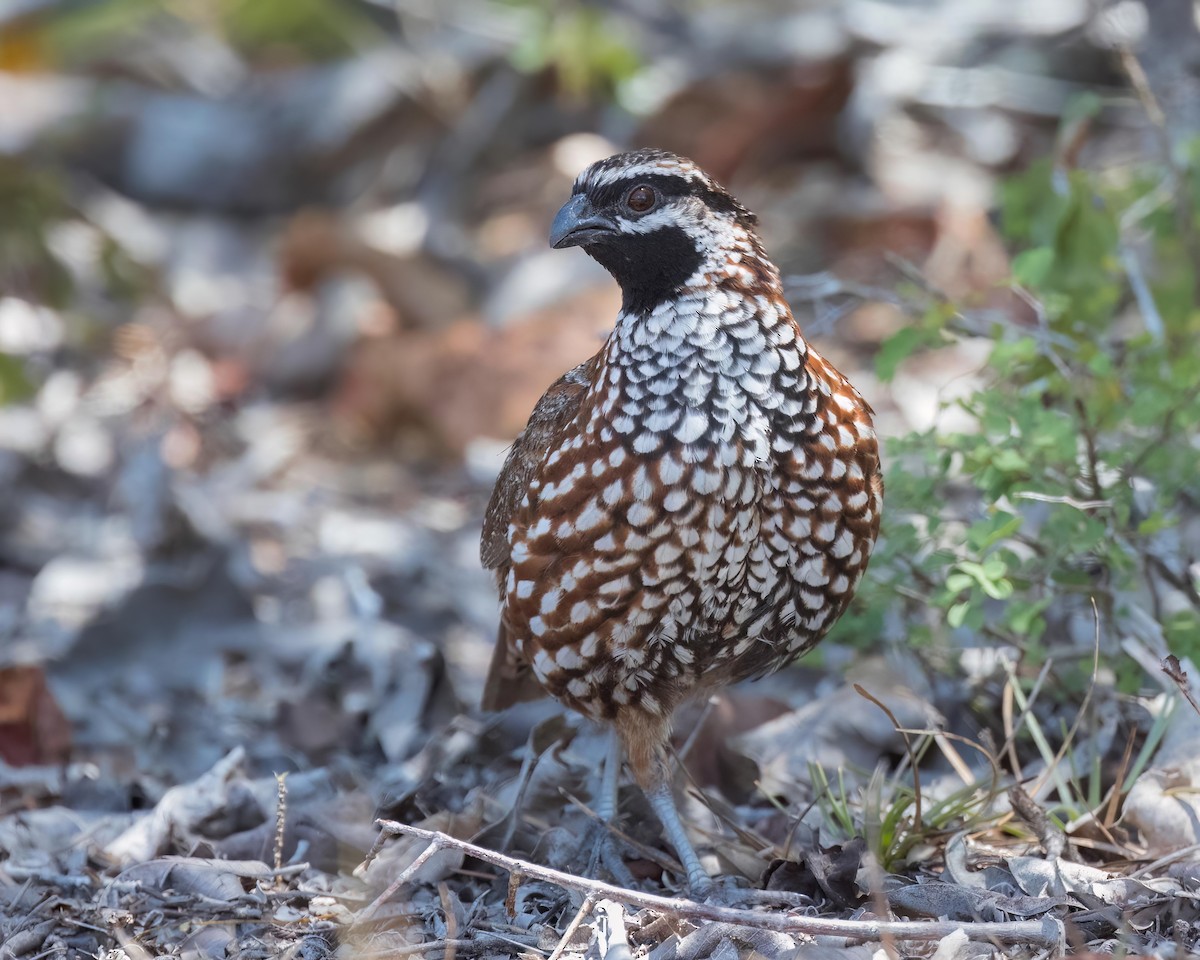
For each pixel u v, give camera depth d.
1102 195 11.96
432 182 19.47
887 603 9.37
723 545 7.57
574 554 7.72
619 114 19.25
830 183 18.27
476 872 8.44
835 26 18.94
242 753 9.35
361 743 10.65
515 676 9.43
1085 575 9.13
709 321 7.62
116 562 13.43
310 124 20.19
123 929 7.80
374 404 16.03
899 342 9.49
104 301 18.61
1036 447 8.66
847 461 7.74
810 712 9.73
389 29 21.62
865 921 6.87
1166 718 8.62
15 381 16.16
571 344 15.73
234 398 16.72
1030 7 18.72
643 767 8.25
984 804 8.45
